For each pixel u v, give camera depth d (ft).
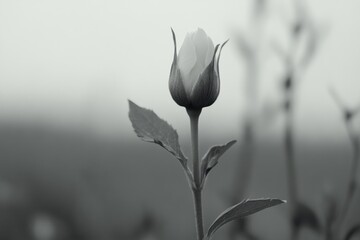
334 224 1.84
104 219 2.48
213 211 2.16
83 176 2.68
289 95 1.95
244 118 2.01
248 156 2.00
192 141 1.39
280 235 2.07
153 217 2.22
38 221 2.58
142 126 1.39
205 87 1.39
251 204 1.34
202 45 1.41
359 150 1.84
